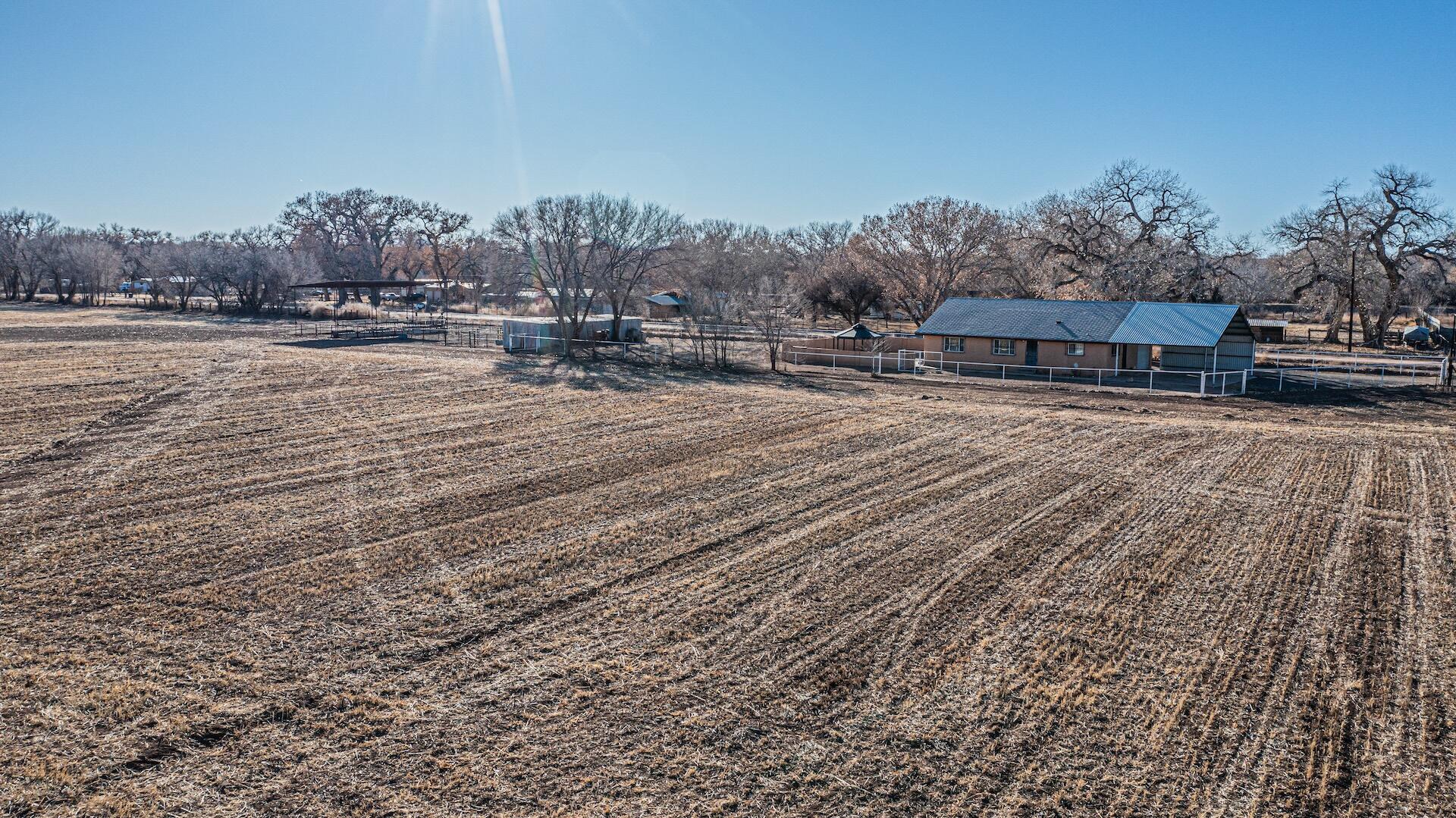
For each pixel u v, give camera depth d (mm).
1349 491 21859
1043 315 50969
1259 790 9734
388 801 9516
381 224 131625
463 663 12633
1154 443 27891
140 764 10094
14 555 16688
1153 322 47469
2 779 9742
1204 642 13297
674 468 24469
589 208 58562
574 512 20031
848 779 9961
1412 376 46562
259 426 29953
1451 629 13742
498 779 9930
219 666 12445
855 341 56125
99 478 22453
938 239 74938
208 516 19375
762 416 33156
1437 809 9398
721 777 10000
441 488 22016
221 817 9227
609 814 9352
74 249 111562
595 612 14422
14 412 31734
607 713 11312
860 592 15273
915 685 12023
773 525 19141
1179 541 17953
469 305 121938
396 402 35781
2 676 12008
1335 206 69875
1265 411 35250
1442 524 19156
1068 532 18594
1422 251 67875
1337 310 73562
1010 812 9391
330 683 12000
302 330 73250
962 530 18766
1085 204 73312
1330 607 14594
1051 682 12102
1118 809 9438
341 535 18156
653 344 64625
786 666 12578
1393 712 11312
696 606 14648
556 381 43250
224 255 98750
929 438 28828
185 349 55375
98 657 12633
